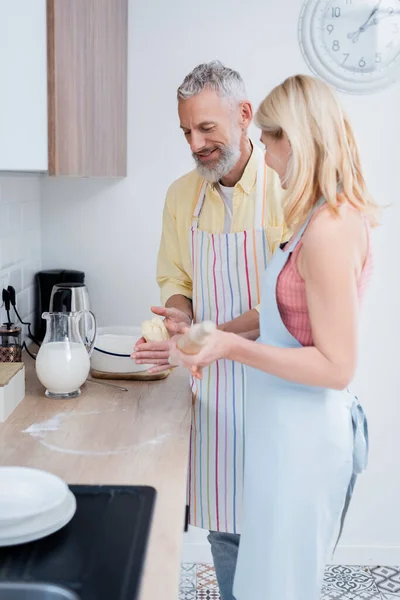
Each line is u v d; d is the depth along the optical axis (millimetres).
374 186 2893
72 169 1837
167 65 2775
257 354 1564
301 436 1707
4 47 1574
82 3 1906
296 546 1724
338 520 1780
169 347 1889
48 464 1466
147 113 2801
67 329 1912
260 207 2131
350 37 2787
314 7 2762
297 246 1624
